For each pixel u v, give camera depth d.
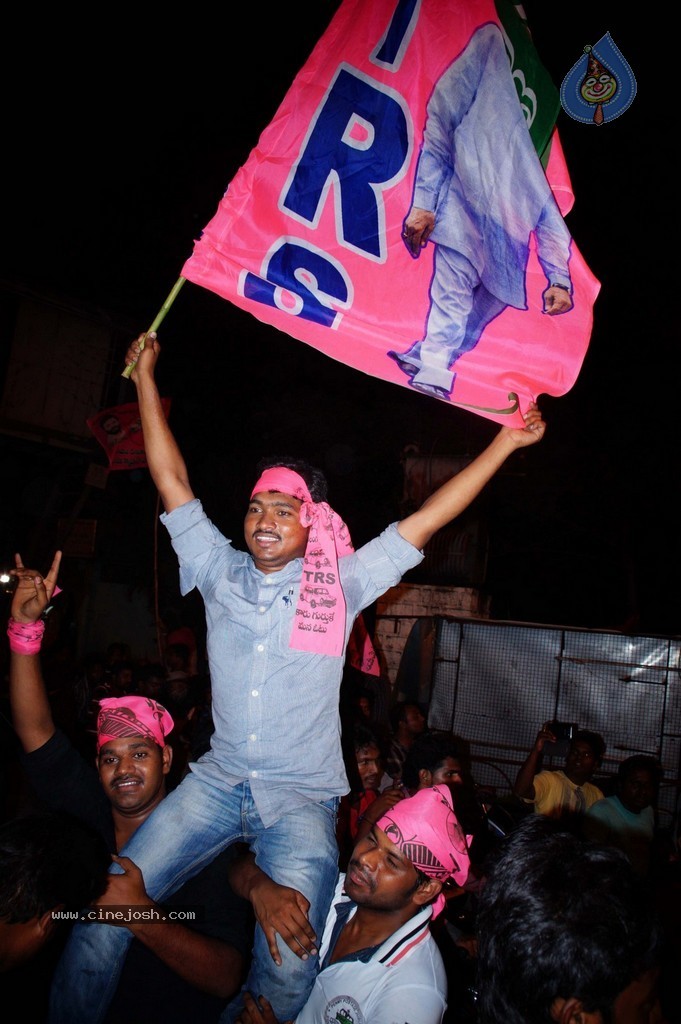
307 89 3.11
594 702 9.40
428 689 10.91
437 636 10.05
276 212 3.01
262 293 2.96
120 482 16.28
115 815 3.24
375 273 3.05
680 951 3.99
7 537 15.73
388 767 6.50
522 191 3.21
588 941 1.66
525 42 3.38
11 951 2.33
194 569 2.81
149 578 15.98
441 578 13.44
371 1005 2.41
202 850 2.50
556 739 6.27
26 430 14.92
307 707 2.56
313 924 2.36
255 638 2.60
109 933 2.42
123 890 2.39
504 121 3.23
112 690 9.38
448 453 14.20
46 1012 2.61
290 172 3.04
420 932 2.55
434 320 3.05
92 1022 2.38
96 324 15.66
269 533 2.68
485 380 3.04
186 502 2.90
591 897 1.70
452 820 2.67
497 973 1.74
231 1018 2.50
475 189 3.17
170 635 12.80
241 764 2.55
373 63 3.17
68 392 15.42
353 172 3.09
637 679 9.31
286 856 2.39
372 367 3.00
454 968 3.53
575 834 1.96
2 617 12.38
